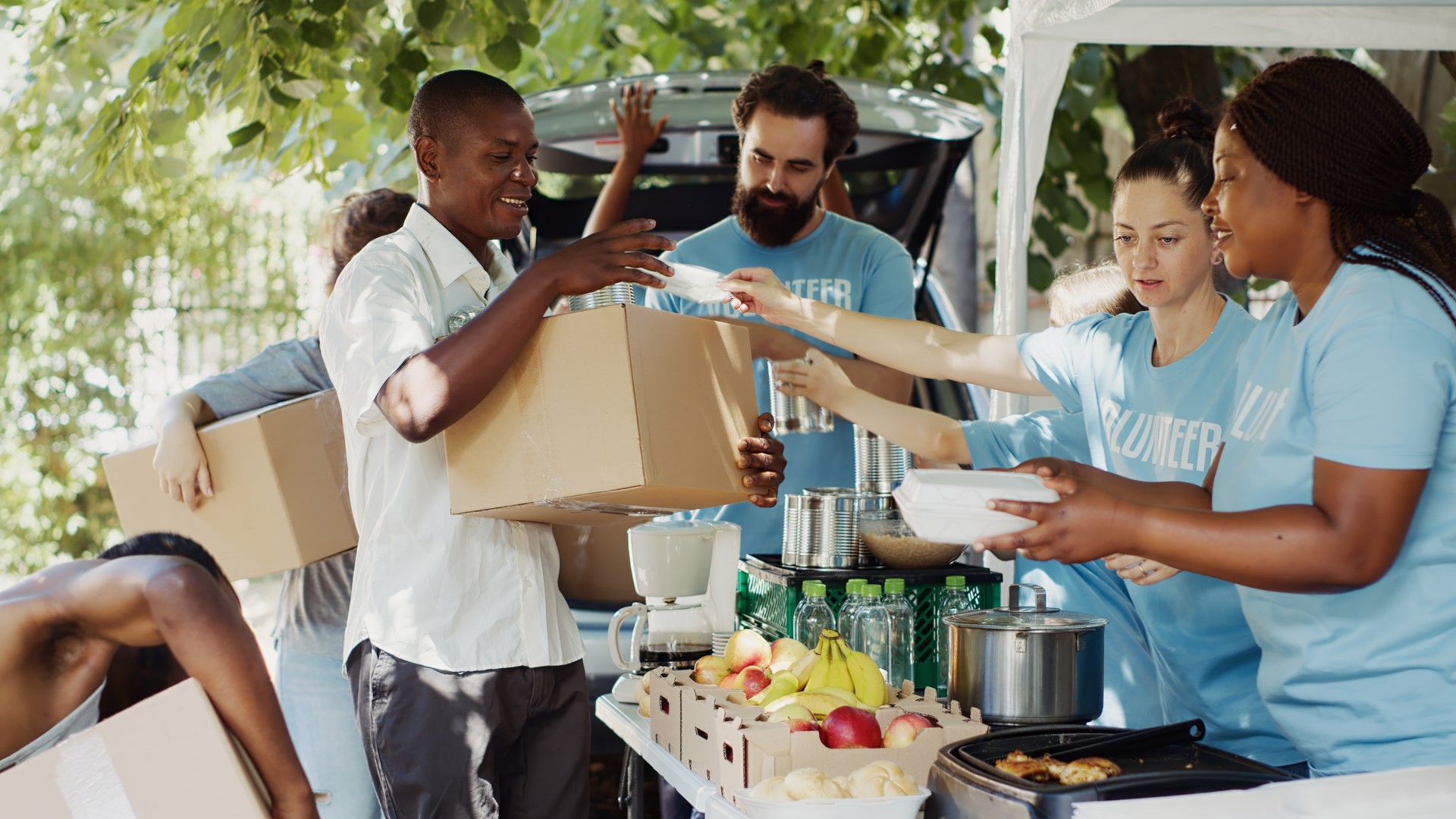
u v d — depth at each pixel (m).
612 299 2.17
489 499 2.04
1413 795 1.35
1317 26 3.17
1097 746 1.77
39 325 7.04
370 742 2.11
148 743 1.31
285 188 7.61
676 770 2.12
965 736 1.95
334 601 2.83
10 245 7.04
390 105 4.34
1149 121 4.97
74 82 4.43
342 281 2.12
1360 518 1.51
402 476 2.13
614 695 2.69
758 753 1.86
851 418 2.81
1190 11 3.14
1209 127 2.33
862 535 2.67
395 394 1.95
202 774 1.32
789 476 3.25
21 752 1.42
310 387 2.93
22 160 6.91
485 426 2.04
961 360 2.70
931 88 5.96
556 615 2.25
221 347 7.41
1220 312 2.33
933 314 4.08
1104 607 2.64
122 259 7.22
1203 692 2.24
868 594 2.44
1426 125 5.13
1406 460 1.50
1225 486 1.80
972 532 1.60
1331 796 1.35
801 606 2.55
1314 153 1.59
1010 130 3.15
